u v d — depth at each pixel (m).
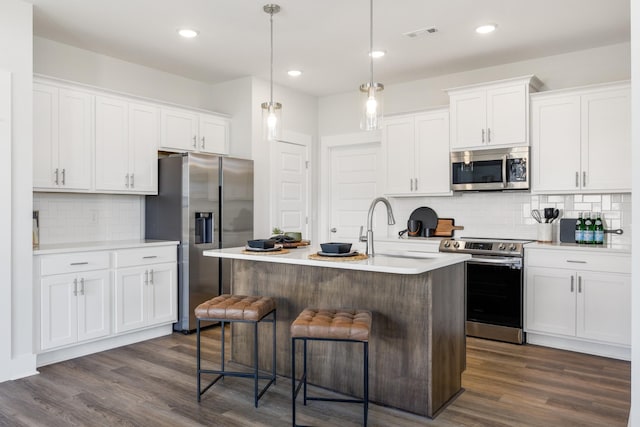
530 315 3.88
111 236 4.31
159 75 4.76
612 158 3.72
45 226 3.84
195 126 4.71
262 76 4.96
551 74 4.32
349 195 5.75
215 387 2.95
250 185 4.77
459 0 3.19
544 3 3.23
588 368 3.31
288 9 3.33
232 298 2.86
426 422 2.47
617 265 3.48
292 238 3.58
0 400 2.73
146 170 4.28
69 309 3.43
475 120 4.32
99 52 4.21
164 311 4.11
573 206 4.16
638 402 1.89
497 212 4.57
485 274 4.07
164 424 2.44
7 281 3.04
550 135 3.99
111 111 3.99
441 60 4.44
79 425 2.43
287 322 3.12
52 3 3.21
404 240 4.61
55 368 3.28
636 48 1.88
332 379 2.89
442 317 2.66
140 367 3.30
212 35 3.82
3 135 3.02
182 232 4.23
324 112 5.86
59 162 3.61
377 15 3.43
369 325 2.36
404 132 4.86
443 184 4.61
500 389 2.92
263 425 2.44
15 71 3.10
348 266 2.49
